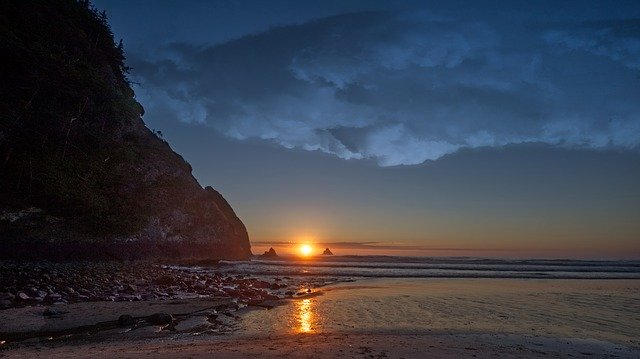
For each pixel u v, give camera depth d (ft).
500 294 59.21
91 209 99.35
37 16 119.96
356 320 38.11
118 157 120.47
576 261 197.16
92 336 30.01
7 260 80.12
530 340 29.01
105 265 90.48
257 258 208.03
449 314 41.75
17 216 85.35
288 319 38.37
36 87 106.01
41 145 100.42
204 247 136.87
